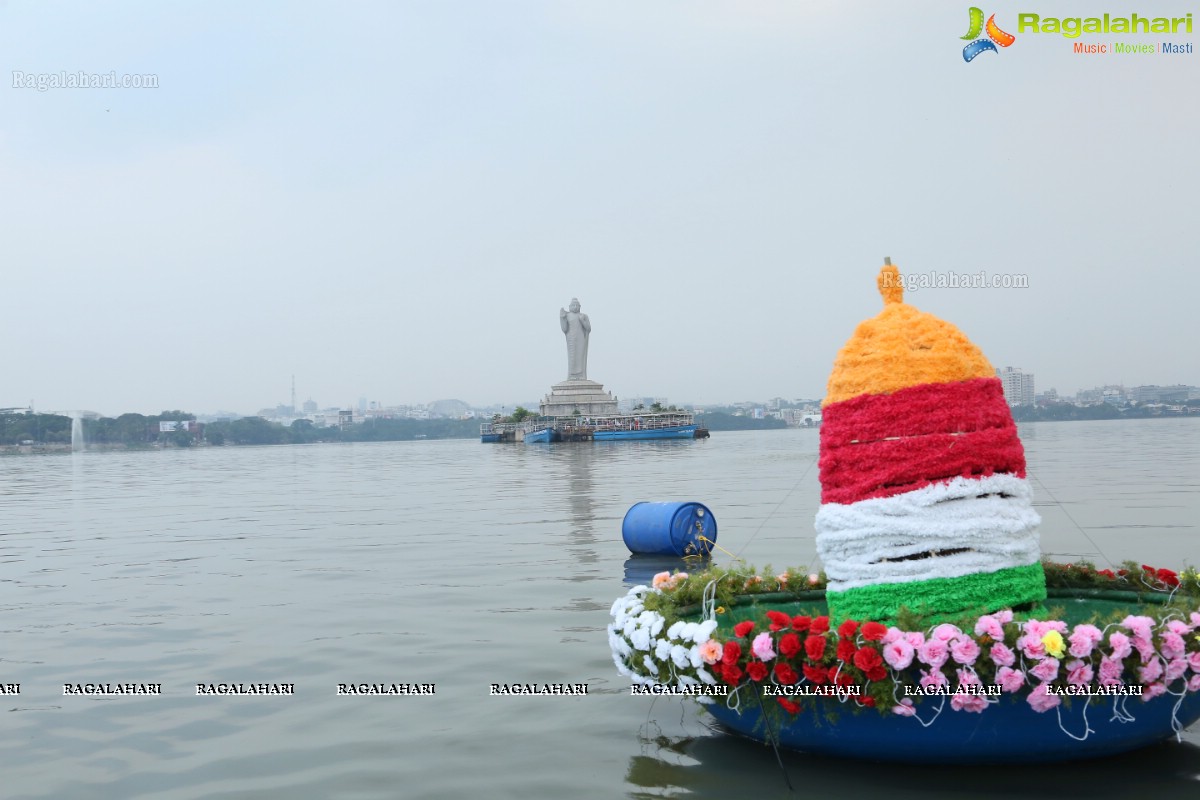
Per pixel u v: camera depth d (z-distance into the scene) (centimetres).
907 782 700
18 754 822
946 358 770
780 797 681
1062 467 4334
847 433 780
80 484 5712
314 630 1253
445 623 1266
